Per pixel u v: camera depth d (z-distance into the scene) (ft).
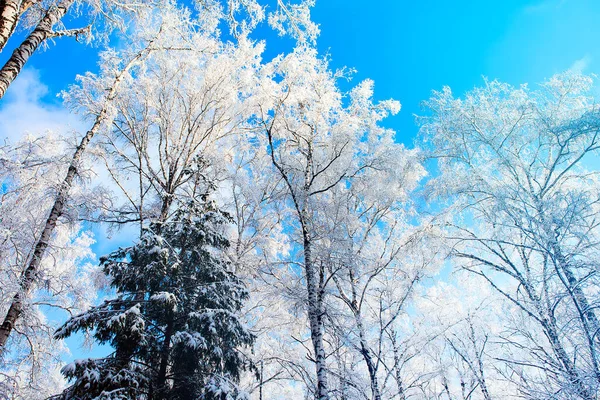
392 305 33.06
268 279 32.60
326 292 29.22
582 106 26.96
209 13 28.12
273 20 27.09
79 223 31.58
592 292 18.08
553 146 27.45
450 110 31.17
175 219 28.84
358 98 38.50
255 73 37.88
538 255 22.61
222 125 40.04
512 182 27.37
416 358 37.47
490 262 26.76
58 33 19.29
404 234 36.14
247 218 41.24
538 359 19.15
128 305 22.80
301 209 32.83
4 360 23.48
